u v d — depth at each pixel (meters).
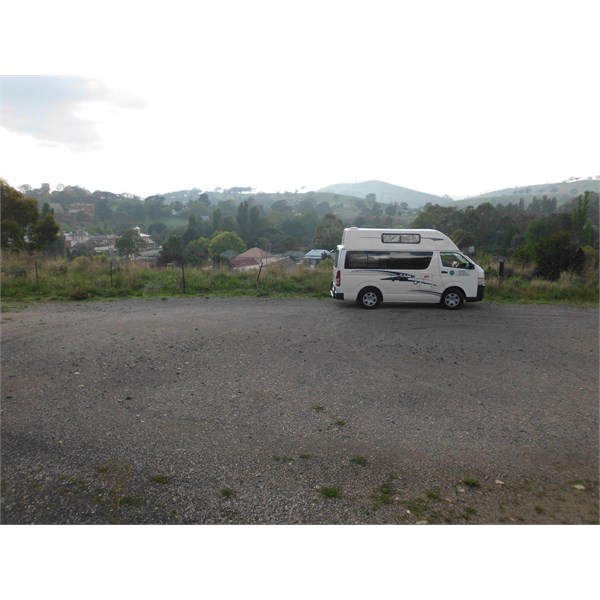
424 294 14.62
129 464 4.80
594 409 6.67
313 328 11.49
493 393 7.25
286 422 5.96
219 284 18.38
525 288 18.44
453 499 4.39
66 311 13.36
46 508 4.04
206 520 3.97
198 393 6.91
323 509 4.16
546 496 4.49
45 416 5.93
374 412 6.37
